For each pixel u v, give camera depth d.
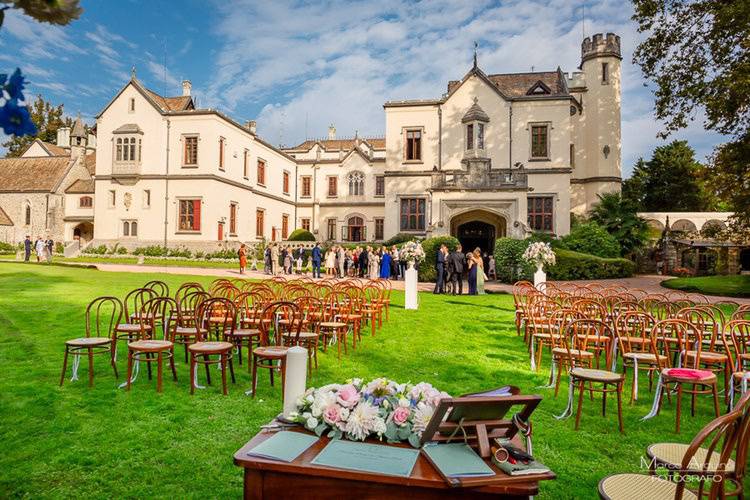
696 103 17.88
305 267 31.69
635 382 6.33
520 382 7.03
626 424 5.47
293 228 45.75
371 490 2.41
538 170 29.20
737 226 22.36
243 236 37.03
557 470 4.28
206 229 32.97
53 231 42.06
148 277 19.84
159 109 33.59
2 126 1.23
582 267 23.86
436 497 2.36
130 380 6.14
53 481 3.84
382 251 23.50
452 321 11.89
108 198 34.44
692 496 2.88
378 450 2.64
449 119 30.19
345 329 8.76
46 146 48.12
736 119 17.28
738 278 21.75
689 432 5.25
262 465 2.48
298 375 3.06
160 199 33.62
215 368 7.29
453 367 7.72
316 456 2.56
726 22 16.42
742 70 16.17
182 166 33.38
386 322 11.59
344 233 44.50
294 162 46.12
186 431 4.88
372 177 44.16
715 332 6.94
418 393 2.97
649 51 19.14
